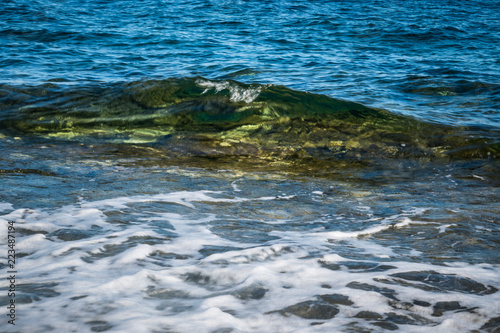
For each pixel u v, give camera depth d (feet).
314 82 29.89
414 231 11.03
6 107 20.66
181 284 7.93
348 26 54.29
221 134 19.25
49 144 18.07
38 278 7.95
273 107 20.53
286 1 71.72
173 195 13.35
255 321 6.81
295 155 17.95
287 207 12.73
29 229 10.28
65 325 6.44
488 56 40.83
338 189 14.56
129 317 6.71
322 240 10.30
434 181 15.56
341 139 19.06
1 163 15.56
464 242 10.34
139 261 8.79
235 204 12.84
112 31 46.85
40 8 57.31
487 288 7.99
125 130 19.58
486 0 81.51
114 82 24.93
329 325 6.74
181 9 62.03
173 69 32.94
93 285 7.71
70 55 36.35
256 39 45.93
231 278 8.18
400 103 24.89
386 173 16.35
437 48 44.73
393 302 7.45
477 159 17.58
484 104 25.22
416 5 73.87
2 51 36.14
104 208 11.94
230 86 21.67
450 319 6.91
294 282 8.11
